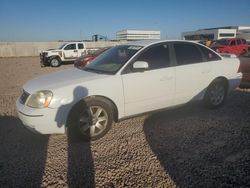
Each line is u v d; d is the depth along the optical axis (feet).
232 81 18.93
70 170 10.95
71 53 64.54
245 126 15.51
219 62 18.02
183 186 9.70
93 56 44.91
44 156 12.17
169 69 15.44
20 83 33.55
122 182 10.08
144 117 17.29
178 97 16.17
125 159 11.80
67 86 12.80
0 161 11.75
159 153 12.30
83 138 13.47
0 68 56.08
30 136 14.53
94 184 9.99
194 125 15.79
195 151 12.42
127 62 14.25
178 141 13.57
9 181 10.20
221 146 12.90
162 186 9.75
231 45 64.34
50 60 61.26
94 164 11.41
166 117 17.25
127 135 14.42
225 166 11.02
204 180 10.03
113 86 13.61
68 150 12.73
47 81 13.84
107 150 12.71
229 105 19.86
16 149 12.94
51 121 12.52
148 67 14.78
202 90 17.39
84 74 14.47
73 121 13.11
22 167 11.21
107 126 13.94
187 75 16.17
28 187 9.84
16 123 16.76
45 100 12.35
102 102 13.53
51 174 10.67
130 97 14.26
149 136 14.25
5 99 23.84
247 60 25.81
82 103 13.03
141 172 10.73
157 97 15.23
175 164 11.27
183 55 16.39
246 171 10.61
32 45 111.65
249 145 12.96
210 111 18.40
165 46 15.81
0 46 105.29
